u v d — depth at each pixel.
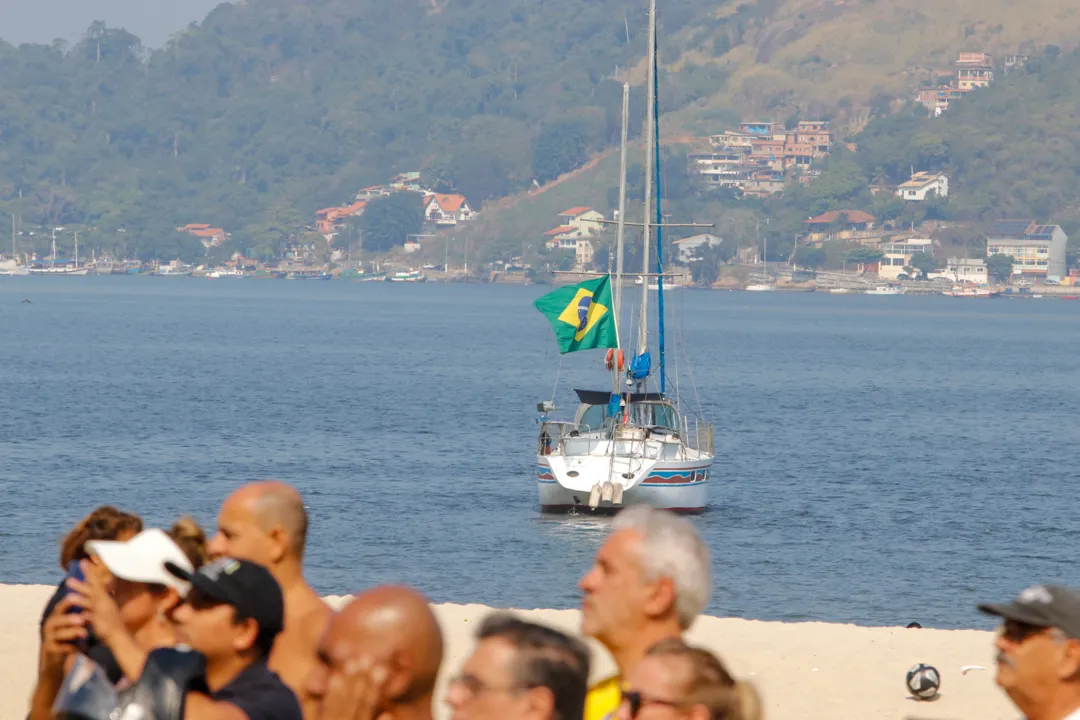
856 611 73.44
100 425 156.75
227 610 13.62
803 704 34.97
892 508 108.62
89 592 15.12
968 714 34.19
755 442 156.62
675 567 13.93
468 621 43.12
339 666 11.51
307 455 134.50
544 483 96.75
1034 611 14.22
